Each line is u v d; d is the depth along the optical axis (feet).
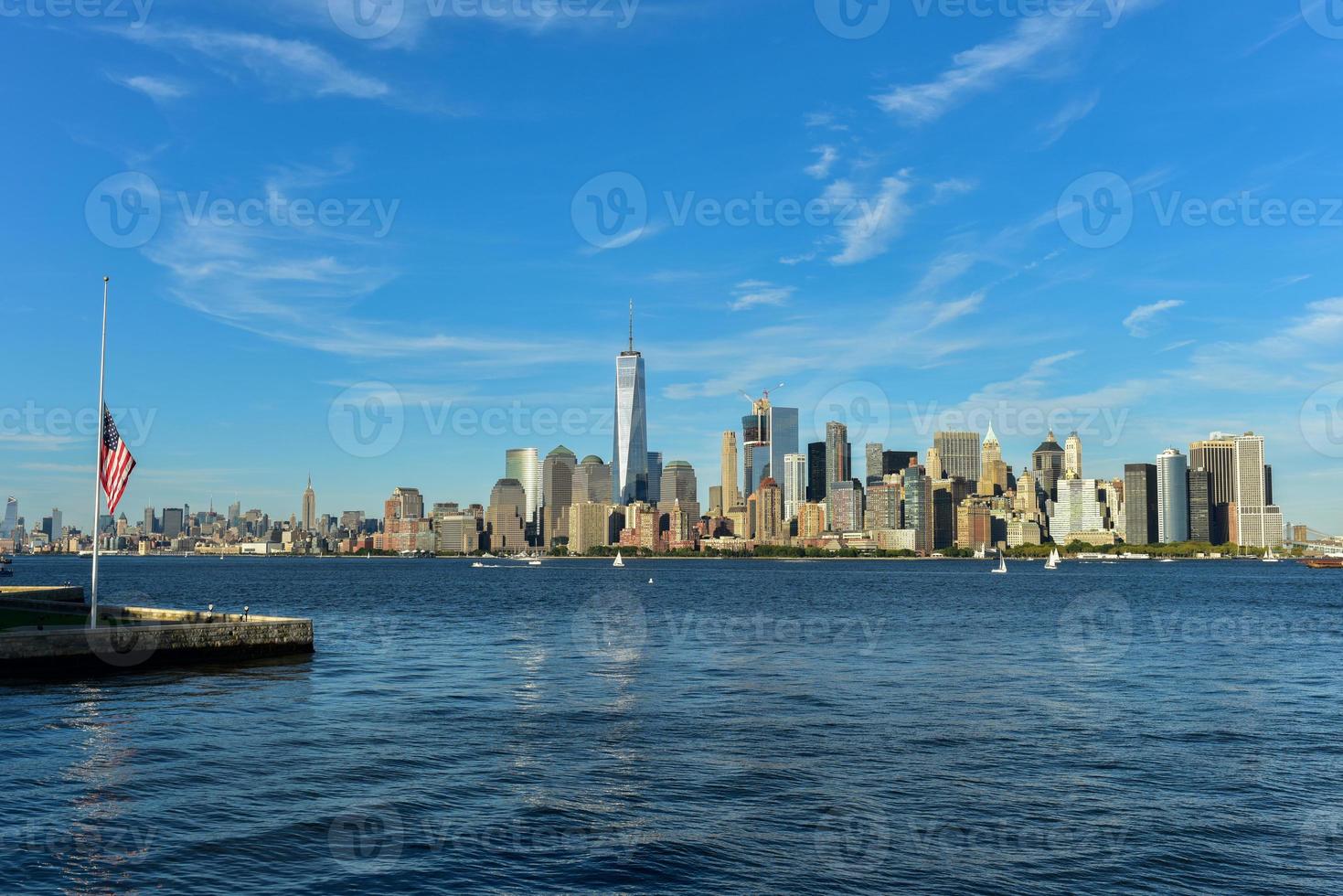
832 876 78.28
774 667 205.16
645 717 143.33
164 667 186.39
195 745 121.19
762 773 109.19
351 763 112.78
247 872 77.46
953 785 104.94
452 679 181.37
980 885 76.74
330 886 75.00
